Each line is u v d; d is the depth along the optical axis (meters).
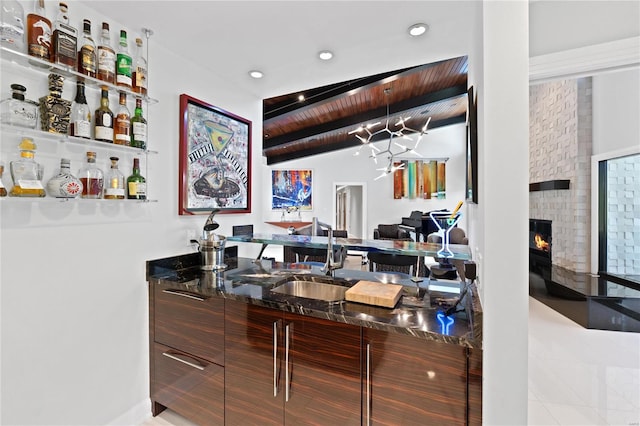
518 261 0.98
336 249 2.01
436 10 1.49
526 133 0.97
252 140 2.59
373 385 1.18
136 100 1.67
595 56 1.46
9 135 1.21
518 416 0.98
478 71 1.21
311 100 4.27
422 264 1.78
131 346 1.72
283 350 1.38
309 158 7.69
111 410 1.62
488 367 1.00
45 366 1.36
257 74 2.23
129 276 1.71
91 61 1.43
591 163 3.95
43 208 1.34
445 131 7.47
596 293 3.17
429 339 1.07
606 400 1.96
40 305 1.34
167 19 1.59
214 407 1.58
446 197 7.46
